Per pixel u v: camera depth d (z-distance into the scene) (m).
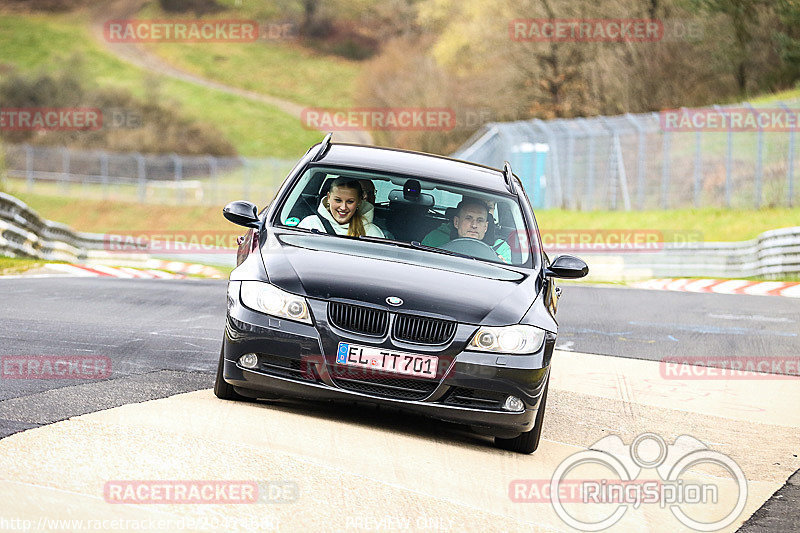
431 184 25.47
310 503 15.29
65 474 15.03
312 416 21.56
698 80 177.88
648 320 50.03
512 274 23.56
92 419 18.70
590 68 189.88
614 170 132.50
